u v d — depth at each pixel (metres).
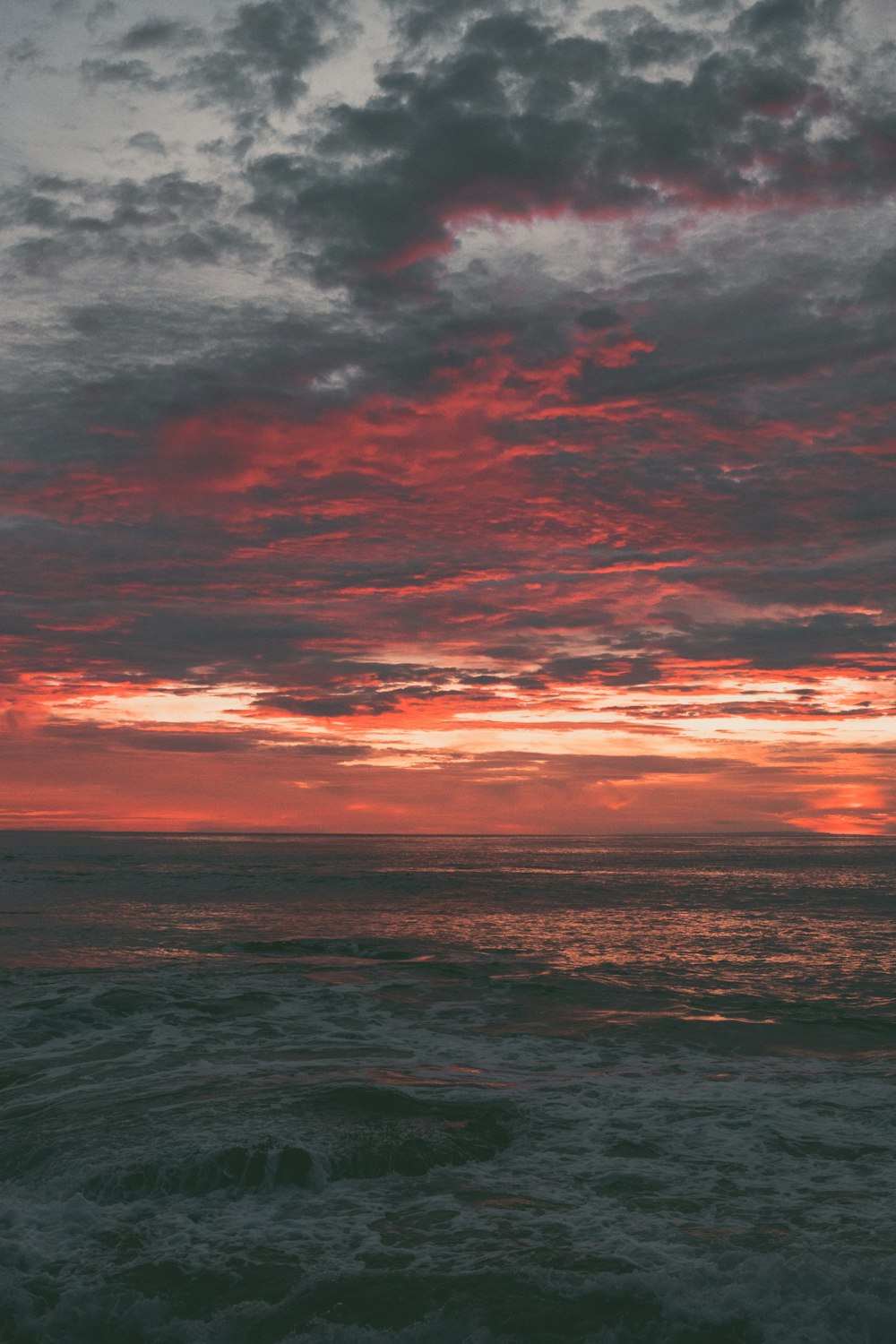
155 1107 10.54
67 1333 6.05
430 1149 9.22
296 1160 8.71
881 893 47.94
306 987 19.02
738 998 18.55
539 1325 6.06
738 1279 6.53
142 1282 6.65
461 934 29.62
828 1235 7.39
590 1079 12.22
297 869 66.94
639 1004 17.91
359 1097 10.88
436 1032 15.20
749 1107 10.88
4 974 20.50
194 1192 8.20
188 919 32.94
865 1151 9.39
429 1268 6.84
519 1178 8.66
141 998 17.42
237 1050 13.79
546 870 70.88
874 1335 5.87
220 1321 6.13
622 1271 6.76
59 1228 7.54
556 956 24.61
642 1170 8.87
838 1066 13.09
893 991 19.50
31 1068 12.72
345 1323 6.12
